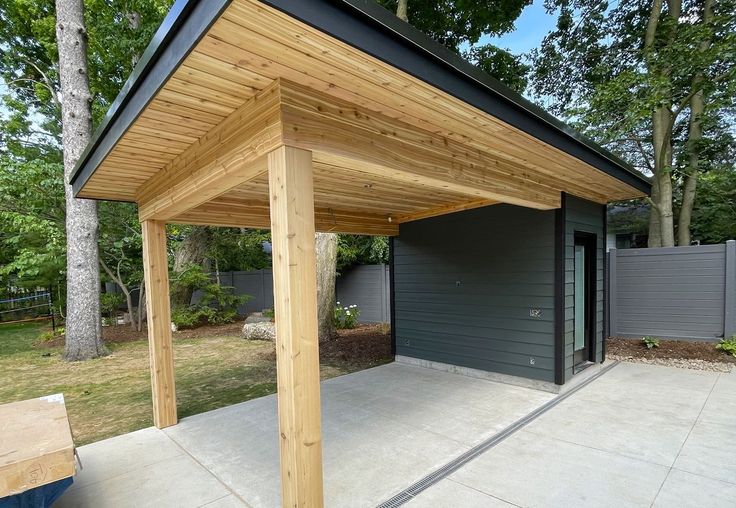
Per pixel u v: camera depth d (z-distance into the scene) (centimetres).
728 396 391
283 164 172
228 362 632
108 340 843
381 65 158
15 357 704
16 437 202
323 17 129
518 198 341
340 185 369
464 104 204
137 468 279
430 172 249
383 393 436
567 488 237
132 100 201
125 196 389
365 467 270
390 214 577
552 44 877
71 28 689
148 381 541
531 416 355
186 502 236
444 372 525
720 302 545
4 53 1134
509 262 459
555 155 311
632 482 242
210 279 1061
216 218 401
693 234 881
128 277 1001
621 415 351
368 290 1020
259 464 283
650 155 977
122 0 952
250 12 118
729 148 802
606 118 691
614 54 777
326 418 363
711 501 220
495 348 475
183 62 153
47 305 1125
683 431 312
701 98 712
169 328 365
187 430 349
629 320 617
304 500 177
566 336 425
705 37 588
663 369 500
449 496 232
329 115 190
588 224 488
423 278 557
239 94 188
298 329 176
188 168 263
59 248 777
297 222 177
